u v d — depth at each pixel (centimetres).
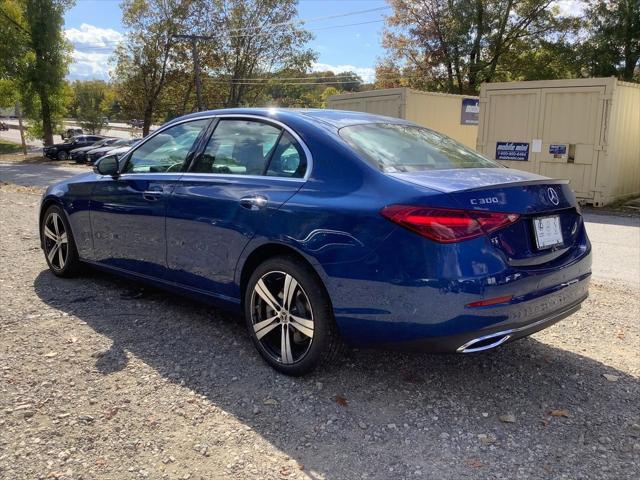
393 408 321
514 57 3259
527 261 313
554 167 1330
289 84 4684
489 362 385
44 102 4191
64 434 285
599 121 1255
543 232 325
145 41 4138
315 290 332
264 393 333
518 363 385
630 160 1378
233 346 398
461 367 377
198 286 410
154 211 431
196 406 316
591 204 1295
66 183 535
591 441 292
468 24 3083
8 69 3956
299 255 341
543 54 3170
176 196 413
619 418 316
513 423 308
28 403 312
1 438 279
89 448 275
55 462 263
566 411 321
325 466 267
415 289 293
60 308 464
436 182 310
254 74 4578
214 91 4534
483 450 282
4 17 3909
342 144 343
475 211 295
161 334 416
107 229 482
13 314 446
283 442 285
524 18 3106
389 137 374
